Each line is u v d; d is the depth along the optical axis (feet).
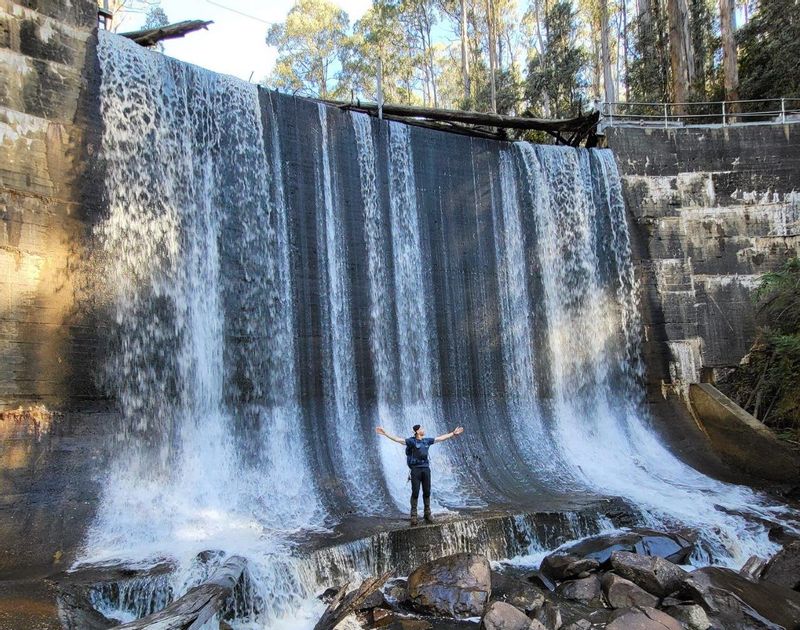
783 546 38.32
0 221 35.83
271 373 46.16
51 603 25.08
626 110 108.99
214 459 41.65
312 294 49.39
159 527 35.65
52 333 36.86
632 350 63.31
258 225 47.50
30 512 32.96
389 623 28.99
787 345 57.62
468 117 61.26
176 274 42.68
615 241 65.05
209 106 46.47
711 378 63.26
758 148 68.08
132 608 27.04
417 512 38.86
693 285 64.95
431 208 57.31
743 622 29.32
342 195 52.60
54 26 39.99
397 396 52.13
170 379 41.19
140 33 47.75
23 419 34.94
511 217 61.05
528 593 31.48
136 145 42.32
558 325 61.05
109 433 37.83
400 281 54.39
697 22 99.04
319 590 31.45
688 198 66.74
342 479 44.98
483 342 57.16
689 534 38.50
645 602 30.91
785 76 85.66
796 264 61.67
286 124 50.34
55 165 38.60
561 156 64.39
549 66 118.73
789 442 54.39
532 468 51.78
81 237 38.93
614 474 52.54
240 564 28.96
